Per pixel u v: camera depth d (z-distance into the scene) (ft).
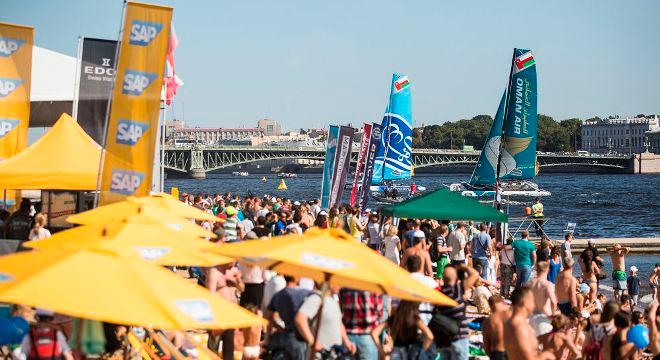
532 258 138.92
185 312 42.93
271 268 60.23
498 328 70.33
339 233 55.93
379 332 63.16
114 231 63.21
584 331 98.89
